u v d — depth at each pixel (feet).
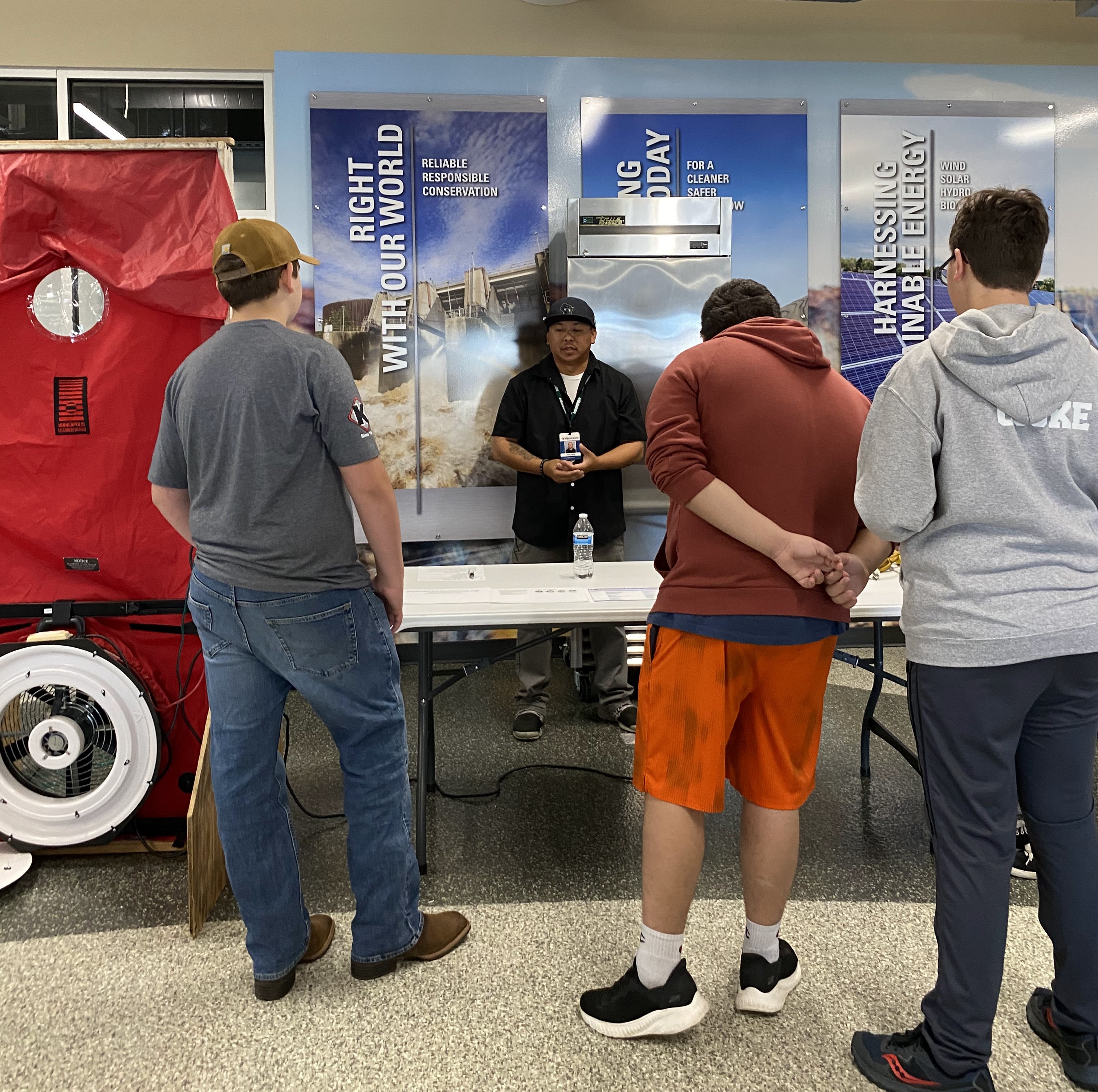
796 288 15.71
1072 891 4.96
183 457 5.96
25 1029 5.78
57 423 7.79
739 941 6.77
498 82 15.06
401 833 6.19
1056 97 16.01
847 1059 5.41
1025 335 4.52
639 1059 5.43
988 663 4.58
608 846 8.54
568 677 14.70
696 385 5.36
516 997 6.07
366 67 14.82
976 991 4.84
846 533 5.42
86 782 7.80
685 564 5.37
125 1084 5.25
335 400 5.48
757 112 15.40
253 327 5.58
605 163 15.29
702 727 5.27
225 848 5.89
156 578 8.00
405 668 15.57
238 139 15.44
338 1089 5.20
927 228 15.88
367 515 5.73
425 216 14.98
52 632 7.73
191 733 8.17
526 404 13.33
